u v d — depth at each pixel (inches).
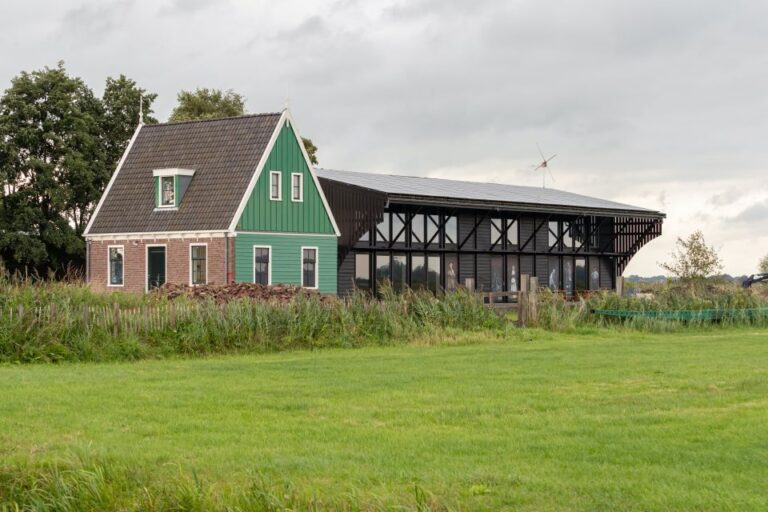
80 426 545.6
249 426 548.4
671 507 383.2
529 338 1216.8
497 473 431.5
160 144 1868.8
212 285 1353.3
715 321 1470.2
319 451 481.7
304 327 1087.6
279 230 1742.1
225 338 1037.2
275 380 748.6
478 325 1248.8
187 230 1717.5
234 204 1684.3
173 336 1007.6
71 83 2295.8
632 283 2078.0
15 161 2234.3
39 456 474.0
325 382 733.9
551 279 2346.2
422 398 646.5
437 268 2105.1
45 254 2219.5
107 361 936.9
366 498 402.9
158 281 1758.1
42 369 852.6
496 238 2229.3
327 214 1820.9
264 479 424.8
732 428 524.7
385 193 1841.8
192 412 593.9
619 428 531.8
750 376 755.4
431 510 392.8
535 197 2319.1
